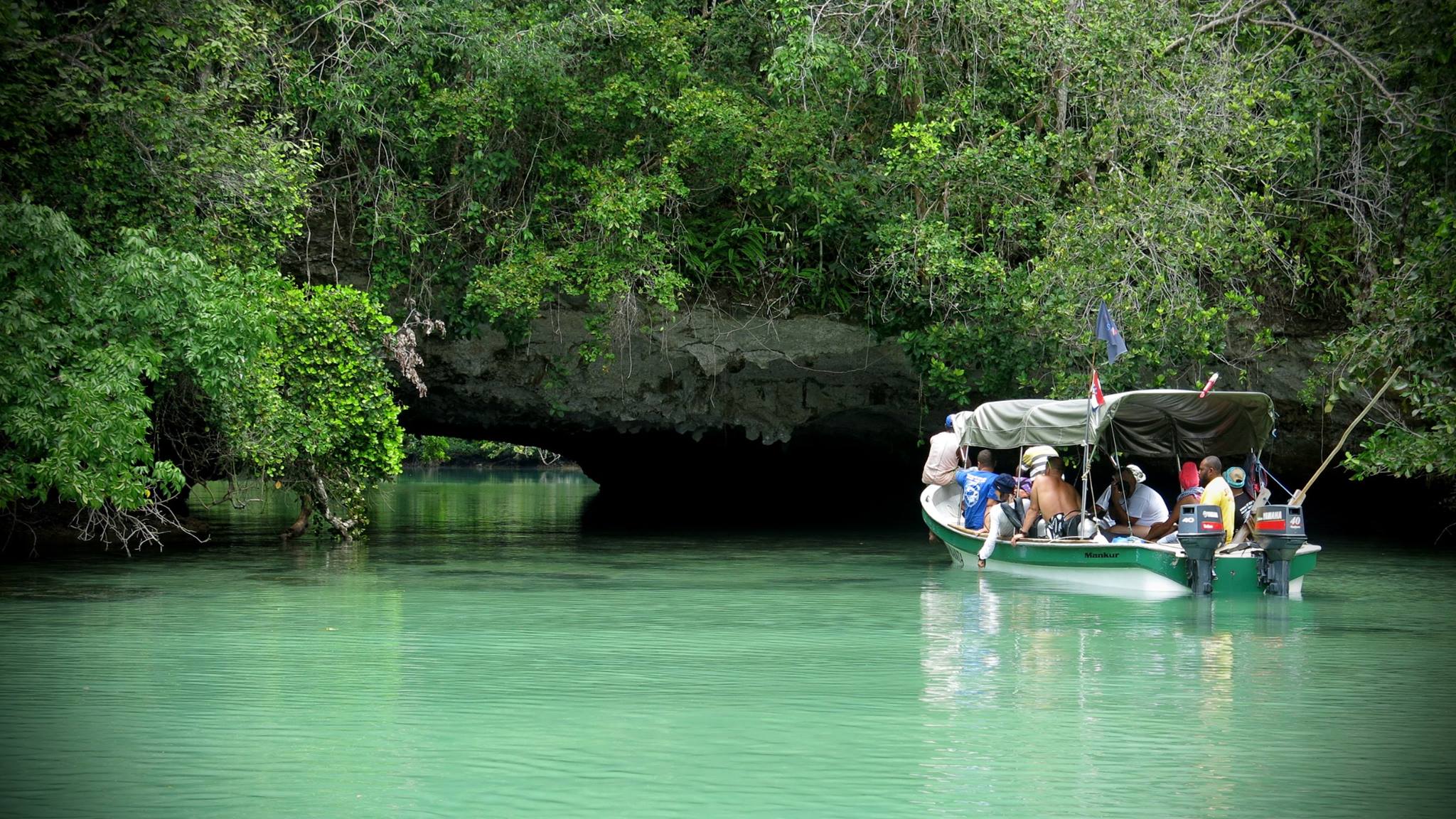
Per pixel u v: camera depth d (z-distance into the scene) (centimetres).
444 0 2209
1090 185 2020
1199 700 944
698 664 1077
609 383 2405
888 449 2864
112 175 1762
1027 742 816
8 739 809
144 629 1238
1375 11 1894
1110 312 1906
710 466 3388
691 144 2245
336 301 1970
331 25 2277
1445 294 1543
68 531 2205
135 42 1800
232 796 694
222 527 2572
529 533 2558
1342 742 818
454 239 2294
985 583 1681
